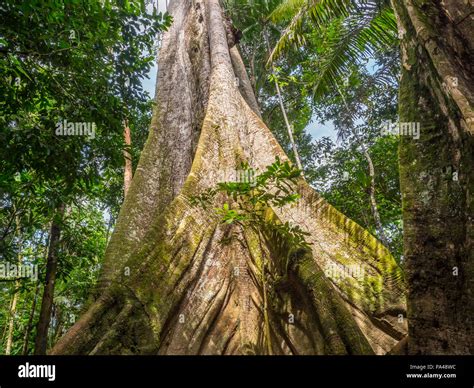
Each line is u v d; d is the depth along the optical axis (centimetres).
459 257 195
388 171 904
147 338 293
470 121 181
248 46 1359
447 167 215
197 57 835
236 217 327
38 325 614
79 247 748
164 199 574
